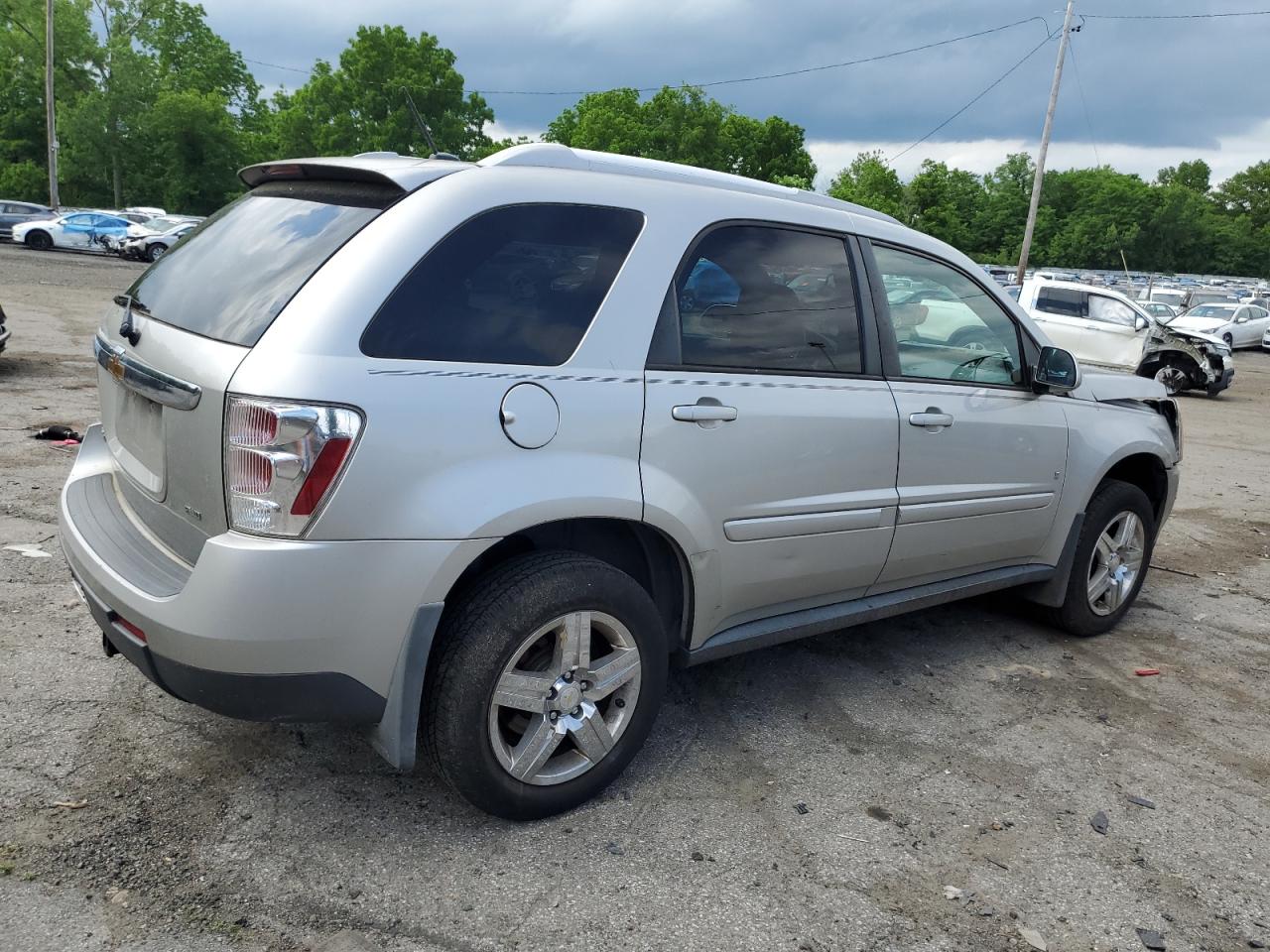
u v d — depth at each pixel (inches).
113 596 99.1
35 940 86.7
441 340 98.4
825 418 129.5
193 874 97.7
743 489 121.8
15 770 112.0
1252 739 149.7
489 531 98.3
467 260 102.0
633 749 117.9
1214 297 1273.4
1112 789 130.4
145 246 1193.4
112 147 2260.1
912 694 155.8
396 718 98.7
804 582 135.1
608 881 102.0
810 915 99.3
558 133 2267.5
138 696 131.3
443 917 94.5
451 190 103.8
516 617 102.2
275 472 89.6
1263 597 226.7
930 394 146.0
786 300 129.1
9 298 657.0
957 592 161.3
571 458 104.8
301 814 109.0
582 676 109.9
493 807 106.7
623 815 114.5
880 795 124.0
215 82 2674.7
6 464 239.0
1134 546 191.2
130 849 100.4
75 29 2269.9
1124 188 4042.8
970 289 157.9
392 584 94.5
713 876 104.4
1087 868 111.8
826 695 152.9
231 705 94.3
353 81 1952.5
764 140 2294.5
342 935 90.9
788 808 119.0
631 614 112.3
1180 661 181.0
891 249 145.9
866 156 2342.5
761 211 129.0
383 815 110.1
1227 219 4468.5
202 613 90.9
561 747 116.1
